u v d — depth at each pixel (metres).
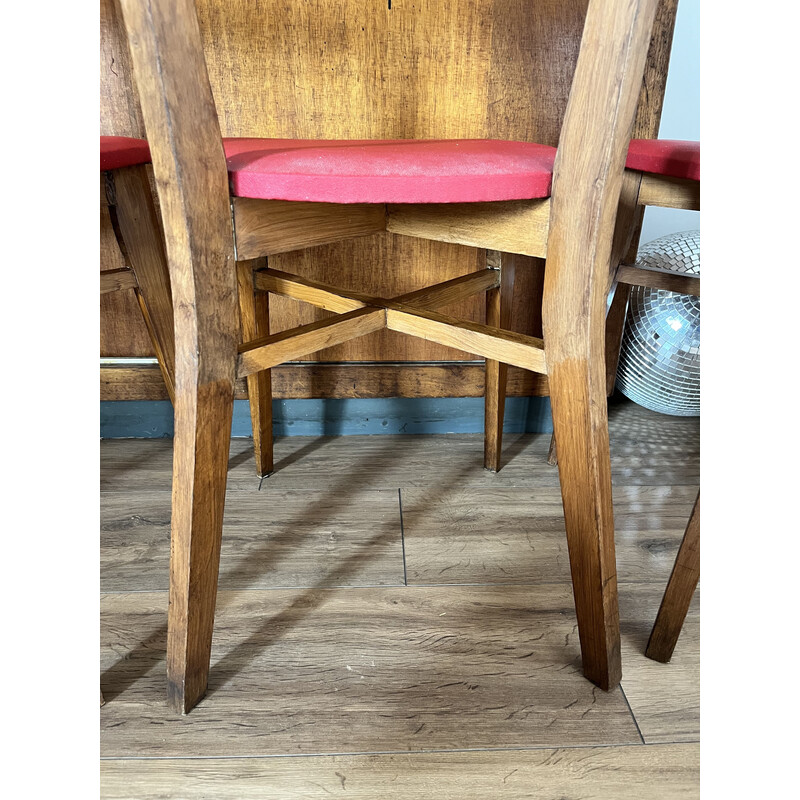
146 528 1.21
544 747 0.79
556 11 1.33
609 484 0.82
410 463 1.46
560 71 1.37
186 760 0.77
